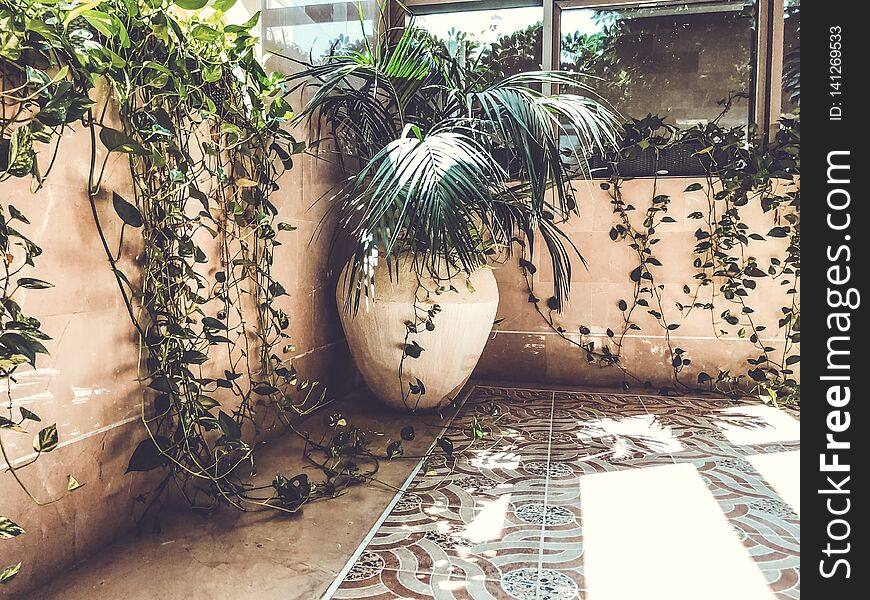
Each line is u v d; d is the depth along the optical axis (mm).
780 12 2904
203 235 1793
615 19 3092
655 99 3078
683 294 3027
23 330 1079
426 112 2492
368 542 1507
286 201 2311
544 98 2242
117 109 1447
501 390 3051
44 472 1286
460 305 2275
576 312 3143
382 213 1880
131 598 1257
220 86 1755
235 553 1448
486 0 3211
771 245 2922
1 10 1085
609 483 1877
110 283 1455
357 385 3100
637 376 3102
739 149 2932
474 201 2018
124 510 1528
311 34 2482
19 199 1205
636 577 1346
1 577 1074
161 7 1444
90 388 1404
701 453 2135
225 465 1887
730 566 1390
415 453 2150
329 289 2725
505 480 1902
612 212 3072
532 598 1268
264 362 2135
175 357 1560
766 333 2953
